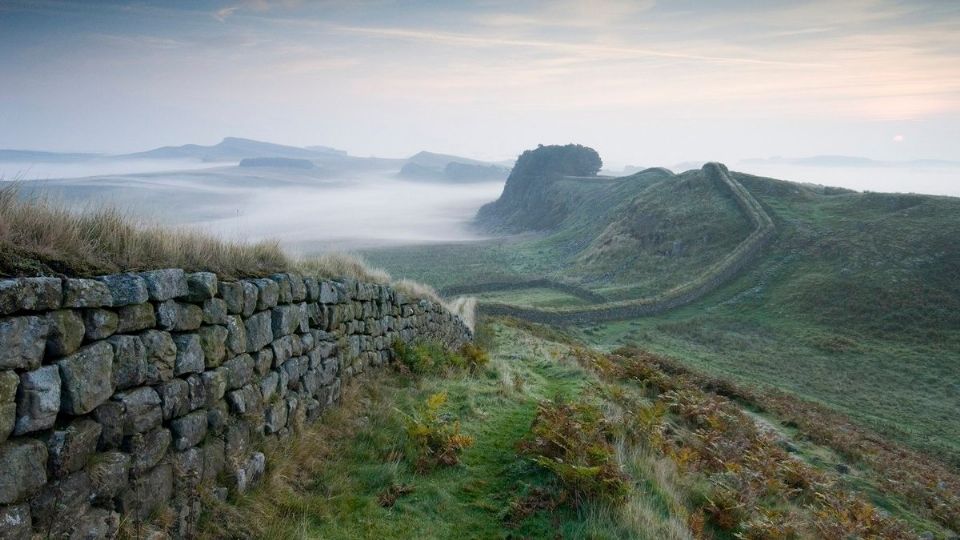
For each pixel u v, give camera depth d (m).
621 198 153.00
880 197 82.62
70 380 3.57
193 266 5.55
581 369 16.44
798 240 74.62
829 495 10.18
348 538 5.29
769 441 13.27
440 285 91.56
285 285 7.02
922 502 12.75
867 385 37.53
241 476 5.32
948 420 30.81
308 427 7.26
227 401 5.52
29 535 3.21
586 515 6.09
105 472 3.77
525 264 127.62
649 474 7.27
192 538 4.52
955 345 44.59
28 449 3.23
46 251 3.91
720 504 7.23
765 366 40.91
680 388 16.53
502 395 11.15
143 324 4.35
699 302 63.56
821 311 54.94
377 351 11.20
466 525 5.93
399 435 7.87
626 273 87.25
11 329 3.20
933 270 57.69
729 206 94.12
